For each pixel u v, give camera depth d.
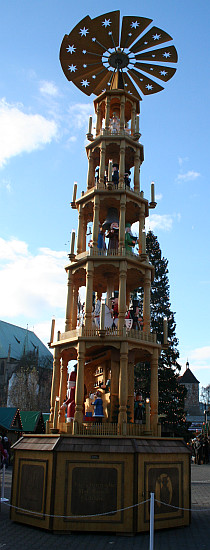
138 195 19.47
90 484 13.98
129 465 14.05
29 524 14.53
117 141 19.98
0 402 107.75
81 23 20.09
